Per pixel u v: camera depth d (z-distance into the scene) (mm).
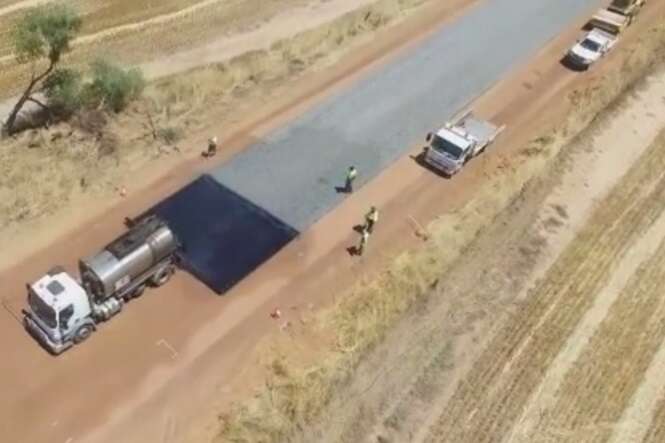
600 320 31891
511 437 27500
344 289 32000
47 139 36938
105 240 32625
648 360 30562
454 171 37656
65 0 48750
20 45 37500
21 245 31844
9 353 28031
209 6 50375
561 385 29297
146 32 47375
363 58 45594
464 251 34156
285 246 33469
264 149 38312
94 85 39125
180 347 29000
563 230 35875
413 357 29750
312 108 41281
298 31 48625
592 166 39594
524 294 32656
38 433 25891
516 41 48406
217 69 43625
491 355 30125
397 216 35562
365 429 27281
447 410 28141
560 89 44562
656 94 45156
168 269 30750
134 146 37188
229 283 31531
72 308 27219
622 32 49406
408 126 40906
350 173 36000
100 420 26500
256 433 26391
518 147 40156
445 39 47938
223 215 34469
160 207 34438
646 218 37031
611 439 27750
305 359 29047
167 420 26828
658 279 33969
